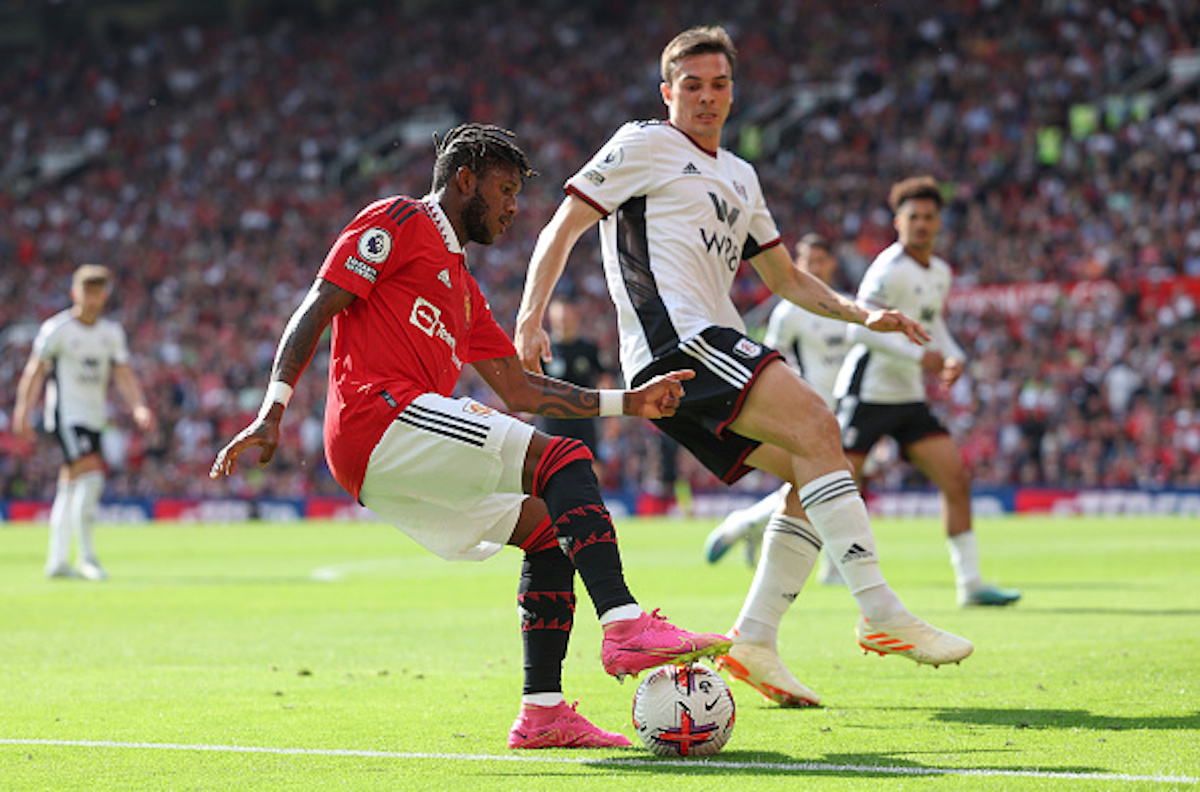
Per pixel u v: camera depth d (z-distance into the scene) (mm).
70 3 71188
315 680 9289
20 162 67500
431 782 5785
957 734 6770
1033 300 41875
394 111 63406
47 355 19844
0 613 14594
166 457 47531
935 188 13594
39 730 7293
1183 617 12109
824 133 53812
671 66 8125
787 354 16781
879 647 7750
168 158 64188
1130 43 52312
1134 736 6570
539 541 6719
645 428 41531
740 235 8219
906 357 13242
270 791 5656
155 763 6293
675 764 6133
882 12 57625
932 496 37125
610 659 6117
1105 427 37875
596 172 7836
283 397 6262
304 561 23891
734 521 17422
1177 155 47031
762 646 7980
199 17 71812
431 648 11195
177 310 54656
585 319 47875
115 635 12469
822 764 6055
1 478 46156
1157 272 42031
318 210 58875
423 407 6469
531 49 63156
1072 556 20906
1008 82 52750
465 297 6871
